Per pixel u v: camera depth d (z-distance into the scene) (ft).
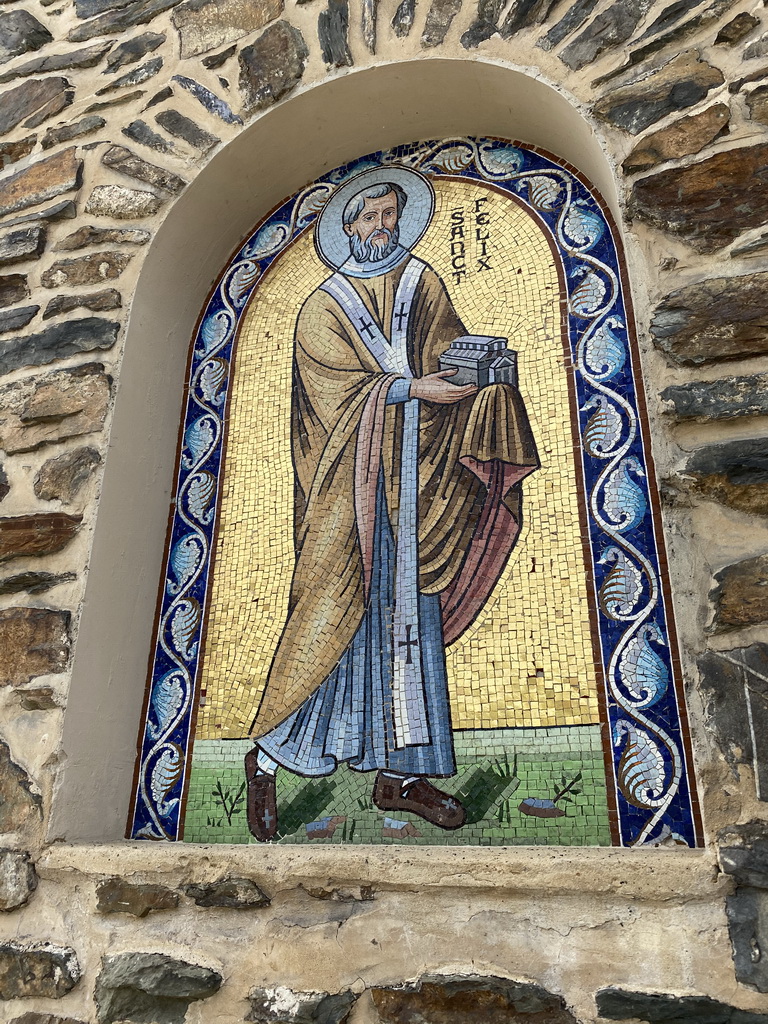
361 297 9.42
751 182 7.07
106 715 7.98
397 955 5.99
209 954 6.43
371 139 10.02
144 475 9.00
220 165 9.64
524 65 8.46
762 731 5.65
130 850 7.01
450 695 7.36
